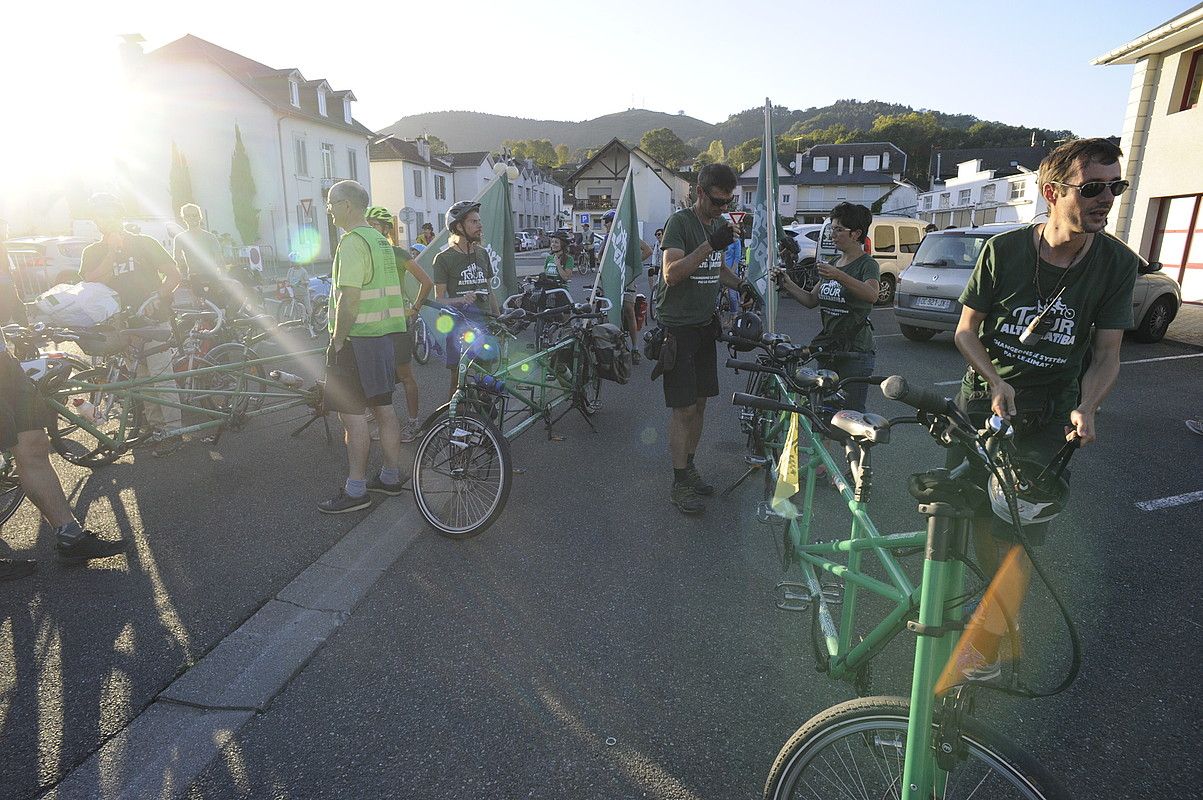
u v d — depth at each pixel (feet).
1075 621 10.12
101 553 11.72
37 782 7.25
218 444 18.39
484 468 13.30
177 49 107.65
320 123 115.34
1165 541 12.60
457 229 18.80
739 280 15.03
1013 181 126.31
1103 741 7.77
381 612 10.44
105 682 8.81
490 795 7.09
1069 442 5.45
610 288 23.40
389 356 13.80
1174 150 45.11
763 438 14.38
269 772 7.40
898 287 34.96
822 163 230.07
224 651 9.43
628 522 13.56
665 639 9.73
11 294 17.89
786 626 10.02
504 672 9.03
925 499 4.90
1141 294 31.89
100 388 13.82
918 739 4.95
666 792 7.11
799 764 5.70
